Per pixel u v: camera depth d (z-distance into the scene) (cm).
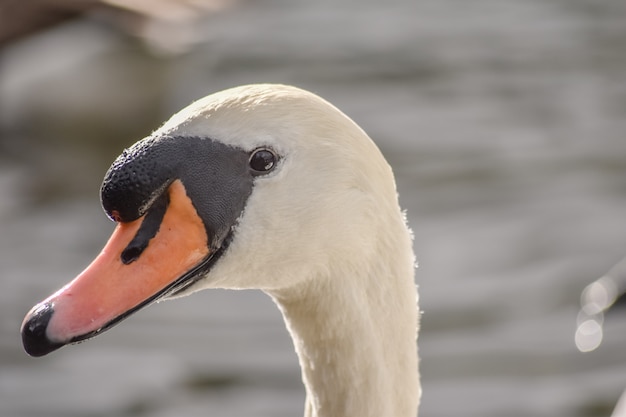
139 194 452
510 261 1266
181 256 456
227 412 1019
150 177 452
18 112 1733
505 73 1962
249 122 460
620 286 1165
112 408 1030
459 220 1380
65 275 1275
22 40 1742
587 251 1281
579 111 1775
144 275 452
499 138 1664
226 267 464
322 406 498
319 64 2042
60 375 1082
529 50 2081
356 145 471
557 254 1277
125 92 1722
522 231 1340
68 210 1470
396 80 1948
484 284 1215
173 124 462
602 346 1091
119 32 1720
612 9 2309
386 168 481
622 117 1742
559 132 1681
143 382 1067
